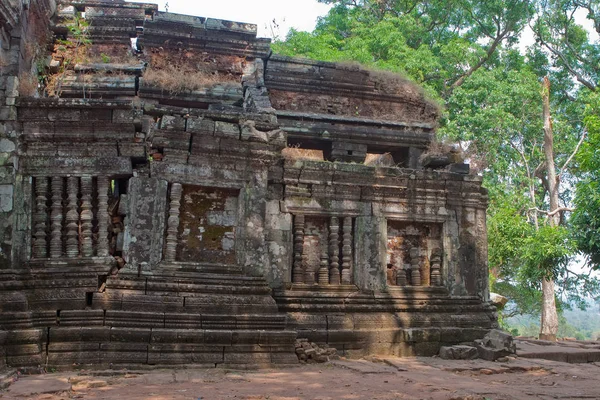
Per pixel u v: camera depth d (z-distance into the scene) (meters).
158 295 10.44
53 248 10.51
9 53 12.09
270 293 11.18
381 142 16.20
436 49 32.56
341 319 12.45
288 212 12.77
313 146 16.38
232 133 11.20
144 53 16.56
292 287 12.51
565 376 10.09
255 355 10.45
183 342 10.16
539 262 21.34
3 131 10.61
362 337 12.34
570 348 13.95
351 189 13.21
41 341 9.80
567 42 32.94
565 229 21.31
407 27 30.61
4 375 8.63
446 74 29.23
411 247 13.70
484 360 12.03
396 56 28.11
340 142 15.94
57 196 10.67
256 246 11.24
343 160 15.95
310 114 15.98
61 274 10.32
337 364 10.89
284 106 16.80
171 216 10.84
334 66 17.11
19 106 10.71
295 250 12.74
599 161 18.58
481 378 9.79
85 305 10.20
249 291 10.95
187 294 10.62
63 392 7.55
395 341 12.57
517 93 27.95
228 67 16.88
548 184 28.97
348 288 12.80
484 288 13.95
